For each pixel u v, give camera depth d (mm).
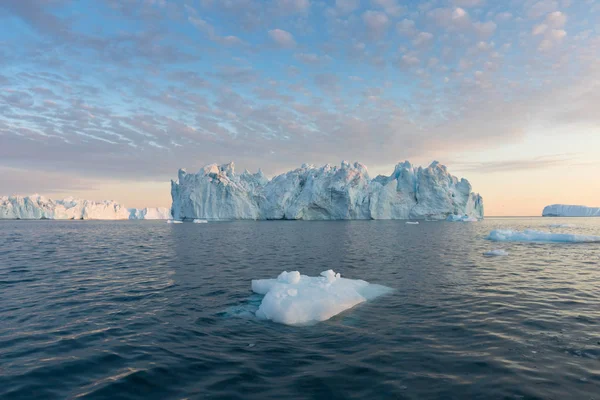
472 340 6047
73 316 7695
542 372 4812
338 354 5543
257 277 12359
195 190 87125
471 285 10641
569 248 21797
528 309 7949
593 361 5156
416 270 13492
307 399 4188
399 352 5562
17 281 11617
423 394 4266
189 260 16906
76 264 15641
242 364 5215
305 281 9898
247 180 101438
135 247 24047
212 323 7266
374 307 8266
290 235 35156
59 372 4988
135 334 6566
